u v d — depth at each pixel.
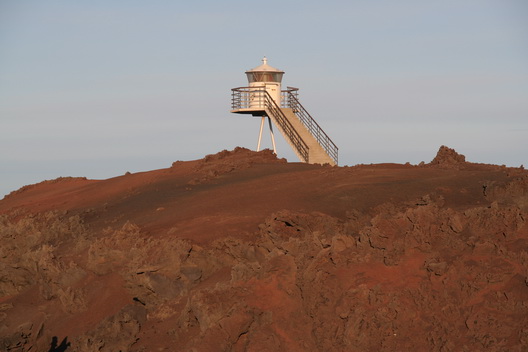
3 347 26.62
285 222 29.12
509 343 20.22
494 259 22.27
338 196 32.81
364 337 21.62
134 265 28.56
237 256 28.06
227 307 23.27
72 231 36.31
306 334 22.56
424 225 23.69
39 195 48.72
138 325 26.39
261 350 22.16
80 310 29.12
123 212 37.53
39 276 31.69
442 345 20.83
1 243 35.25
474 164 38.84
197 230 30.09
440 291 22.02
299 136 49.44
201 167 44.03
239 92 53.00
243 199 34.34
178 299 26.98
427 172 35.75
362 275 23.17
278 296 23.59
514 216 23.22
